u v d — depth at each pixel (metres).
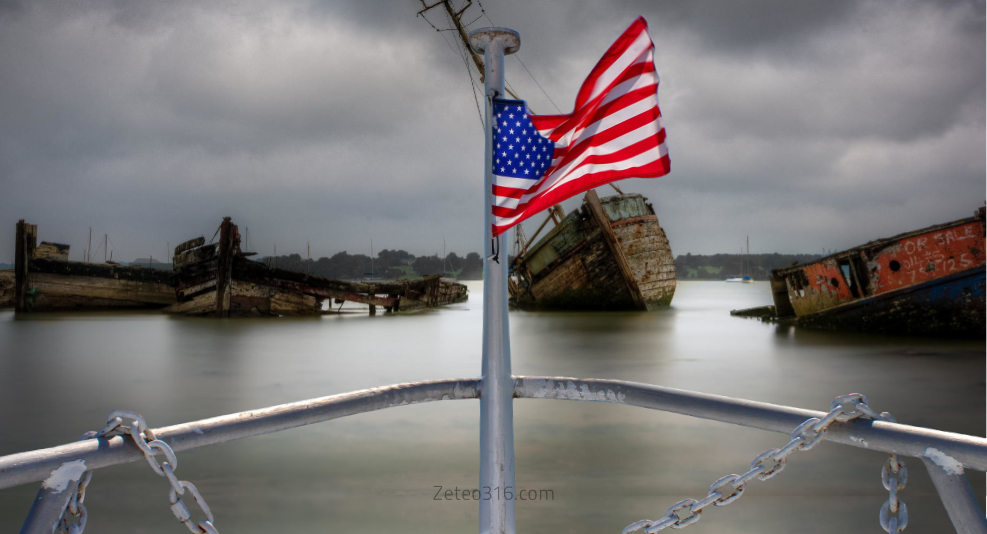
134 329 29.66
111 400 12.87
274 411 1.28
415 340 25.88
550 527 5.73
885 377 14.52
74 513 0.97
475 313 44.91
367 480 7.07
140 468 7.16
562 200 1.81
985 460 0.96
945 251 20.28
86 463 0.97
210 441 1.15
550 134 1.84
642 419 9.73
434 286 53.12
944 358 17.09
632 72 1.91
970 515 0.97
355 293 39.88
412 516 6.04
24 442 9.57
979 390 12.73
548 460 7.81
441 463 7.73
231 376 16.20
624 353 20.50
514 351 21.27
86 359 19.34
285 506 6.27
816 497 6.29
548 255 38.00
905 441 1.05
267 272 37.03
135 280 42.97
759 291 117.81
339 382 15.56
